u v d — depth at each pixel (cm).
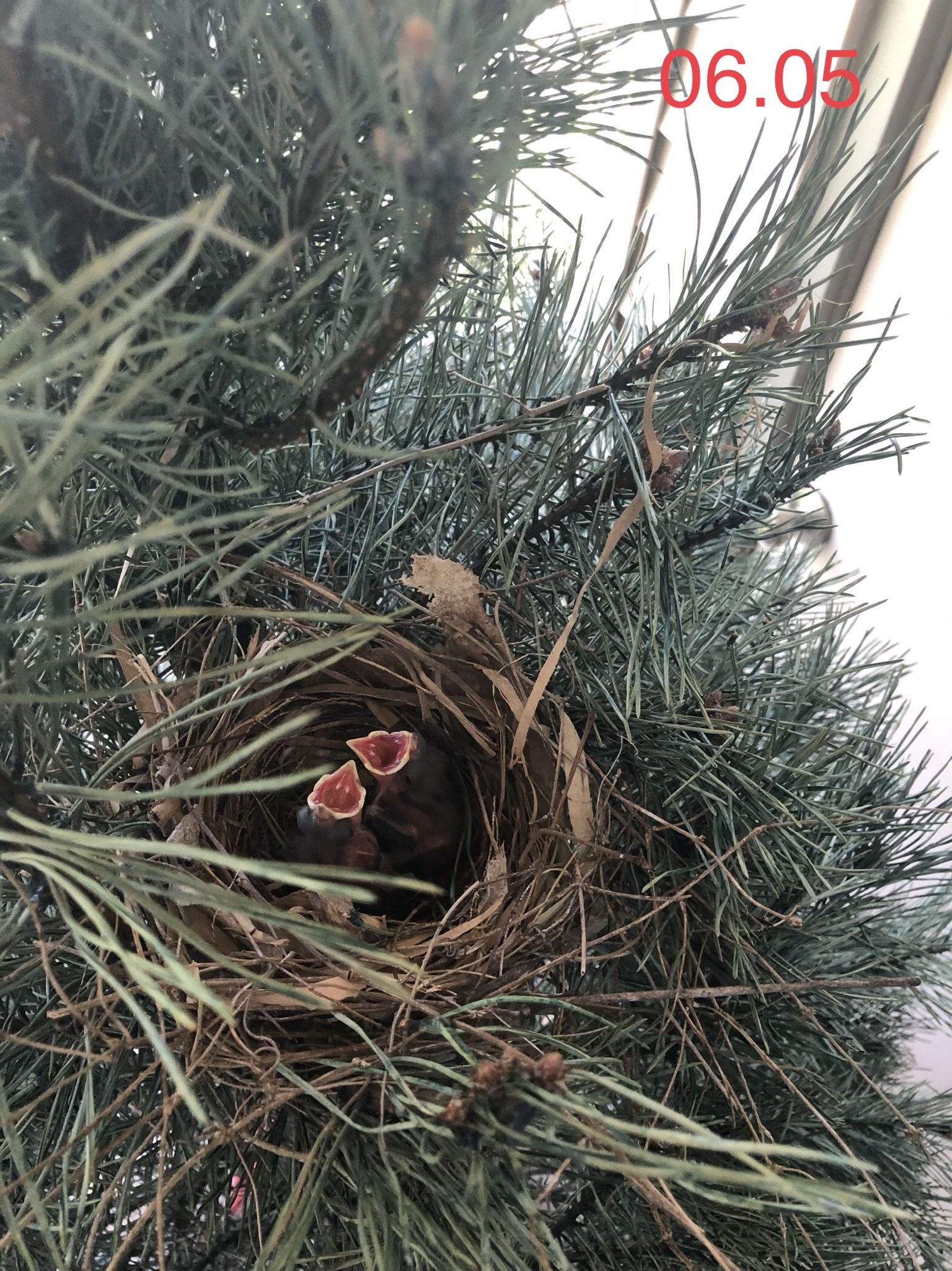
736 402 16
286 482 18
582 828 17
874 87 27
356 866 20
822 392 17
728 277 14
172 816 15
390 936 18
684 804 17
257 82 11
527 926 16
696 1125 8
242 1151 14
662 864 17
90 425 8
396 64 9
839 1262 16
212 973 14
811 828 17
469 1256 11
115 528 14
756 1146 8
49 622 9
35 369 7
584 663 18
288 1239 11
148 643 17
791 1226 15
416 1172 12
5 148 10
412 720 23
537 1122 11
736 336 17
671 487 16
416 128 9
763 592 21
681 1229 15
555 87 12
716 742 17
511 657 17
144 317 10
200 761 17
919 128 13
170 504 14
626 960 17
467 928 17
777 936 17
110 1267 10
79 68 10
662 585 16
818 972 18
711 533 17
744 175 14
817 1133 17
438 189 9
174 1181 11
